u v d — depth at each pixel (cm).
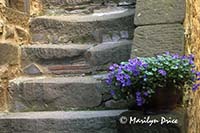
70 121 229
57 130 230
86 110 252
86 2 348
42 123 232
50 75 285
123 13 317
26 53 288
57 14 350
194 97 245
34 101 259
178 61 195
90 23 308
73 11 349
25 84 260
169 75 191
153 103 195
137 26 238
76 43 310
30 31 314
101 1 346
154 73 190
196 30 268
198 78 215
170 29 229
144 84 191
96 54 280
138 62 193
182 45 221
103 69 279
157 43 227
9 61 267
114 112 236
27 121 234
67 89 256
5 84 260
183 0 237
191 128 231
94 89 252
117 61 277
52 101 257
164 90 192
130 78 192
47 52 286
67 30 311
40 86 258
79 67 283
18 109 260
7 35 269
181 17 231
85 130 228
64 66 285
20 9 296
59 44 308
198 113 263
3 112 255
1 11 261
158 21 235
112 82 202
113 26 304
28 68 286
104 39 306
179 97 201
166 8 238
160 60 195
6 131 236
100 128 227
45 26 313
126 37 301
